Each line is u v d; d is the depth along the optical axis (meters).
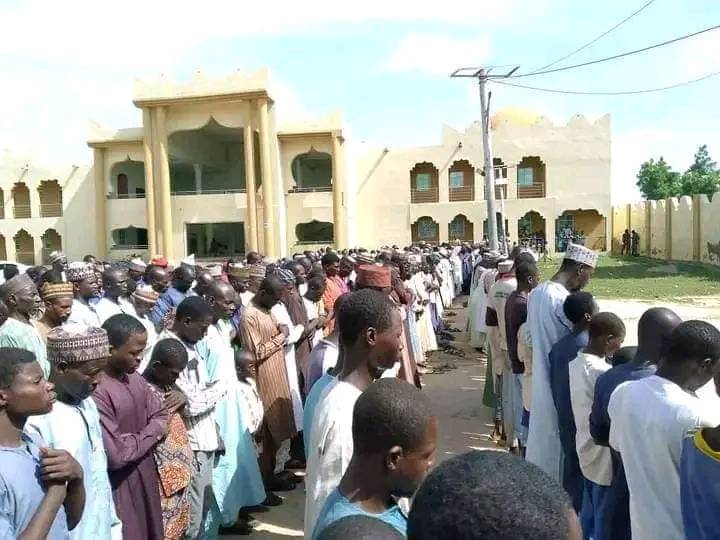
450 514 1.08
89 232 38.31
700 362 2.96
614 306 17.47
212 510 4.51
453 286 22.64
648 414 2.94
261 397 5.86
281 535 5.25
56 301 5.63
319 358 4.15
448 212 39.22
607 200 38.44
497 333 7.20
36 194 39.25
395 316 2.67
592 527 4.31
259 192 33.47
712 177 66.06
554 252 38.69
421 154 39.66
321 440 2.46
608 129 38.25
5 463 2.44
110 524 3.20
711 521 2.41
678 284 23.44
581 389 4.09
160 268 7.75
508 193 39.12
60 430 2.96
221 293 5.30
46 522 2.47
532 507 1.06
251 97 32.00
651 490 2.92
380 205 40.03
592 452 3.99
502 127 39.06
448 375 10.95
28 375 2.55
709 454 2.44
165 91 32.41
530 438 5.09
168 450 3.91
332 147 33.81
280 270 7.14
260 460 5.94
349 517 1.59
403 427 1.80
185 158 36.34
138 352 3.61
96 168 36.09
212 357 4.95
